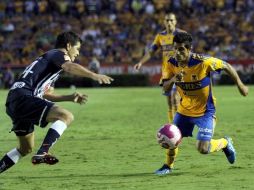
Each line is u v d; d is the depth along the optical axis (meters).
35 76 19.39
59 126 18.80
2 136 33.34
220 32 98.56
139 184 19.52
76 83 86.38
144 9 105.56
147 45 94.75
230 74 21.23
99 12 106.38
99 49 96.50
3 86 87.19
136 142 30.23
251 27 99.38
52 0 107.19
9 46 98.00
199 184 19.34
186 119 21.45
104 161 24.59
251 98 59.59
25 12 106.62
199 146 21.11
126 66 90.81
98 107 52.28
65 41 19.84
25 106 19.12
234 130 34.66
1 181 20.50
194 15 103.25
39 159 18.20
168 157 21.44
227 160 23.97
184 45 20.62
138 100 59.75
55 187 19.30
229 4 104.69
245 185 19.02
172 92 31.20
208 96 21.23
